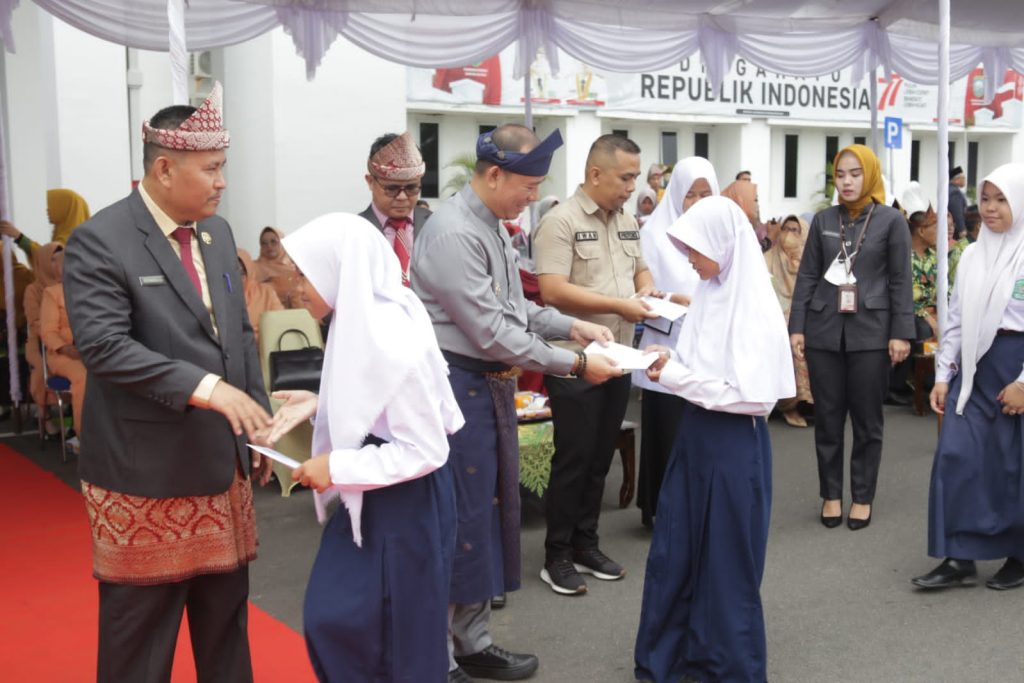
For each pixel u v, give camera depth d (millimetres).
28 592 4312
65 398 6598
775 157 16031
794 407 7652
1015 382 4125
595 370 3340
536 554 4879
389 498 2426
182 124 2527
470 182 3367
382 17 6801
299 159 9516
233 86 10039
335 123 9648
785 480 6172
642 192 11953
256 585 4484
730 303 3213
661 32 7668
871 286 5102
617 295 4344
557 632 3951
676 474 3352
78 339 2486
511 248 3484
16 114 8547
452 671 3381
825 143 16391
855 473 5234
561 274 4230
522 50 7109
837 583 4465
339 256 2355
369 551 2428
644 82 14031
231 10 6258
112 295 2512
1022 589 4367
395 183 4168
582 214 4301
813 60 8055
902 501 5688
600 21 7125
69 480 6137
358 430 2309
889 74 8000
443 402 2490
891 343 5094
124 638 2660
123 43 6035
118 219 2566
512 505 3436
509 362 3248
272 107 9352
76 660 3643
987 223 4238
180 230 2678
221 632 2895
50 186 9117
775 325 3199
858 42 8109
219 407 2455
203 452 2641
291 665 3611
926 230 8414
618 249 4395
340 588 2445
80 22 5855
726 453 3221
